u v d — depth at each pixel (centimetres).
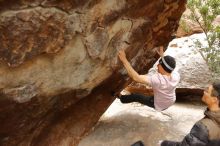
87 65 354
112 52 379
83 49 337
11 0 261
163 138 488
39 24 284
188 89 638
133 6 369
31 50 289
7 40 271
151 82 424
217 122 347
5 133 335
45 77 318
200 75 646
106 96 469
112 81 436
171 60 430
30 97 313
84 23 321
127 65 394
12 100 301
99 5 326
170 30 482
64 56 322
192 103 634
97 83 390
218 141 345
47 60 310
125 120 529
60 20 298
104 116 545
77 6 305
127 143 471
